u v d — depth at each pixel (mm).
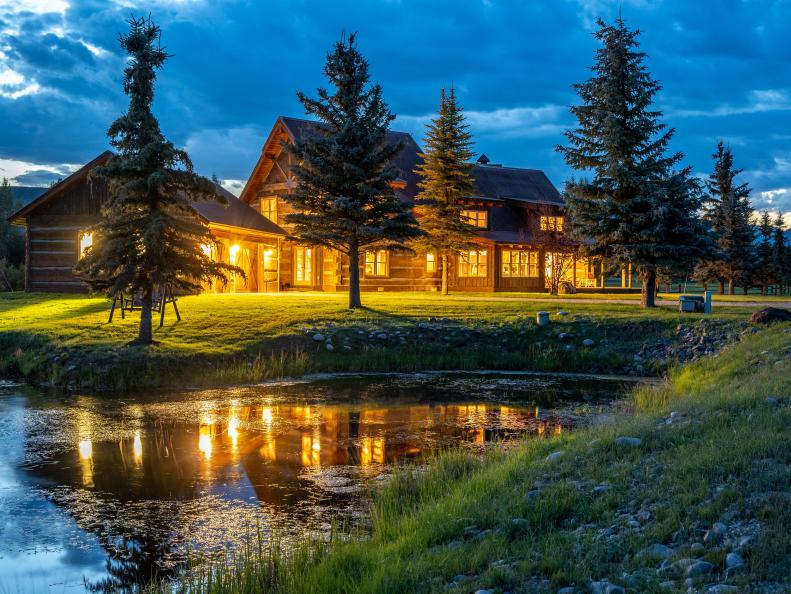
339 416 15938
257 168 45000
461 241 40281
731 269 58094
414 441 13422
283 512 9180
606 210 29672
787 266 68625
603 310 28812
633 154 29969
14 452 12500
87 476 11016
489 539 6559
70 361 20484
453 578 5914
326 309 28203
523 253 48625
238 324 25141
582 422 15023
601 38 29953
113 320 25109
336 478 10828
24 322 25406
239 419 15523
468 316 27703
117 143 21000
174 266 21141
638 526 6523
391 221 28266
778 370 15109
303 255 43094
